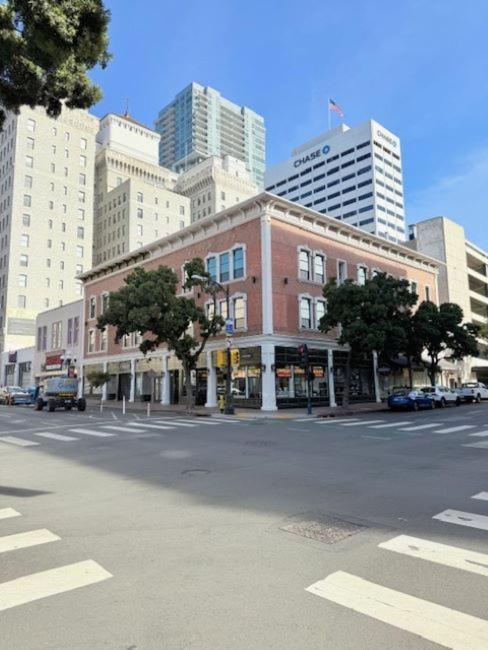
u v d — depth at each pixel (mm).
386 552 4863
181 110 189125
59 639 3291
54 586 4141
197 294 35062
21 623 3518
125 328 28625
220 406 27250
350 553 4840
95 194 98875
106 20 8492
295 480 8383
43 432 17406
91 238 81125
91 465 10266
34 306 73250
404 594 3902
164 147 195250
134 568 4523
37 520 6215
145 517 6230
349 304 27625
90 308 48594
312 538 5316
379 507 6586
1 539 5445
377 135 124125
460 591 3953
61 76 8781
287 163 144375
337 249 35531
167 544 5180
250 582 4164
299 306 31547
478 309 69875
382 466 9734
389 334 28031
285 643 3197
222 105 192875
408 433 16047
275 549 4977
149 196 91125
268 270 29812
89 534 5578
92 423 20875
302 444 13180
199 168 109375
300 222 32656
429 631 3336
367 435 15477
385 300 27688
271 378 28797
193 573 4383
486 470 9266
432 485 7938
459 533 5445
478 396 39062
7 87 8984
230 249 32531
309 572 4371
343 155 128500
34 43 8156
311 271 32875
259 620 3506
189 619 3535
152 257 39781
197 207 108625
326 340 32875
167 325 27703
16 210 73500
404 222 128375
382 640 3225
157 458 10953
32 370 59906
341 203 127562
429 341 35375
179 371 36594
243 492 7516
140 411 30484
